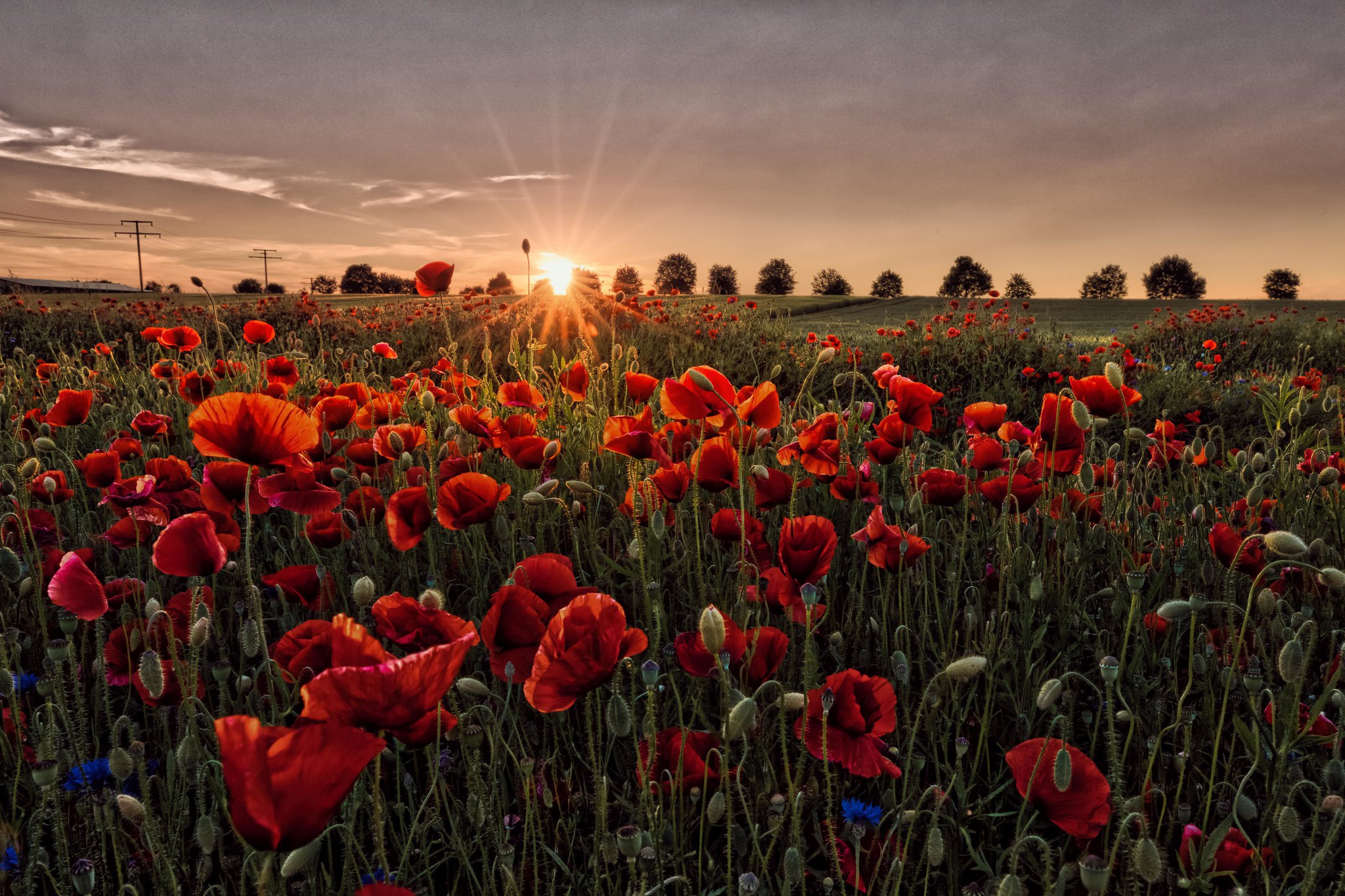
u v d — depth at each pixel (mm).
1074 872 1180
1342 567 1972
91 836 1188
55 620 1835
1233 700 1589
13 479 2291
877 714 1296
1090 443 2707
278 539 2307
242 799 686
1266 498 2527
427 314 12664
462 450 2525
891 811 1219
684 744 1193
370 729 906
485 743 1473
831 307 49062
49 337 10422
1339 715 1350
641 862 1068
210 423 1330
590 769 1420
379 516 2156
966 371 10359
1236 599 1905
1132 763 1534
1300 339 14836
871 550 1711
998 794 1442
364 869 1251
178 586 2018
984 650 1613
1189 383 9203
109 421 3428
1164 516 2391
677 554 2145
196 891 1086
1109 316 40156
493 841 1180
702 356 9398
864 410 2779
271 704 1207
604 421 3061
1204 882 1133
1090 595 1978
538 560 1396
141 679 1152
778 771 1381
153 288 57844
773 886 1203
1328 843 1043
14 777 1297
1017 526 2008
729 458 1812
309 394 4676
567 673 1069
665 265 81812
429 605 1242
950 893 1186
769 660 1395
